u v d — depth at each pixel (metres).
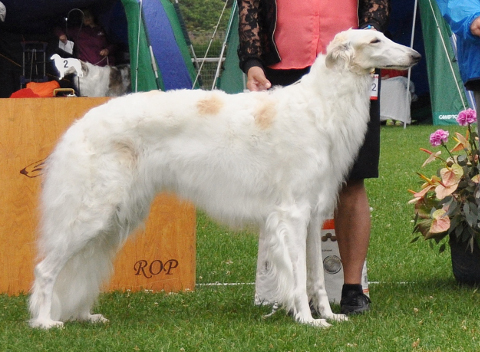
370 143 4.77
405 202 9.00
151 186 4.59
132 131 4.45
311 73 4.47
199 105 4.50
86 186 4.41
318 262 4.67
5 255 5.52
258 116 4.44
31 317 4.68
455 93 17.89
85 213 4.43
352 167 4.70
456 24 4.68
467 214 5.09
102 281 4.77
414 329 4.20
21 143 5.43
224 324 4.48
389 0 4.88
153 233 5.68
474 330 4.14
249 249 6.99
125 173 4.45
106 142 4.43
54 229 4.49
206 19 37.25
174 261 5.71
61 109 5.43
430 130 17.06
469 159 5.36
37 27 12.41
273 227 4.46
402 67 4.33
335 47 4.33
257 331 4.23
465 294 5.09
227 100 4.55
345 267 4.88
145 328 4.42
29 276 5.54
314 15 4.75
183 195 4.66
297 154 4.38
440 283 5.55
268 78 4.96
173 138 4.51
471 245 5.11
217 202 4.59
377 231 7.48
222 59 18.98
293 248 4.42
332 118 4.36
